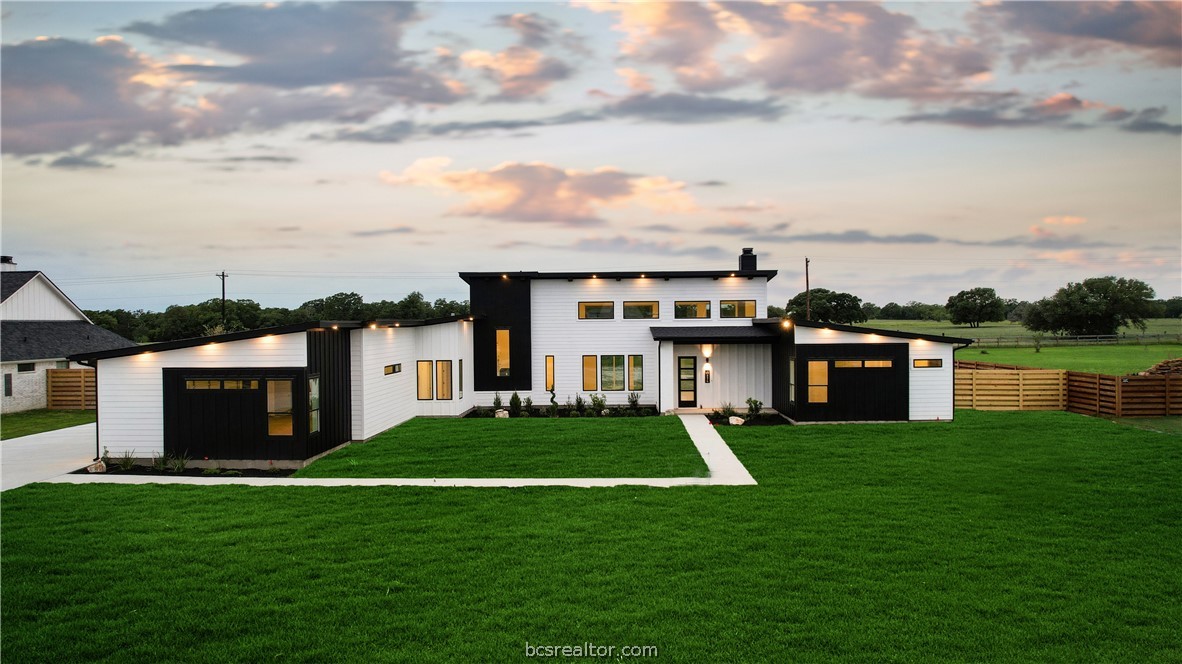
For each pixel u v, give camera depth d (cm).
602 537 1004
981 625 736
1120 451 1627
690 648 693
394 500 1213
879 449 1666
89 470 1509
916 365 2105
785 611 767
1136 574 868
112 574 874
